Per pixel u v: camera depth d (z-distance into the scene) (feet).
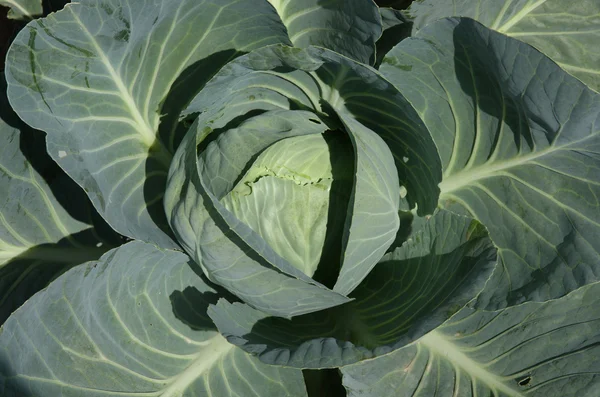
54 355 2.78
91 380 2.81
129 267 2.89
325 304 2.77
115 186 2.94
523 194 2.99
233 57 3.03
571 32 3.35
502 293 2.98
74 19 2.82
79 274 2.82
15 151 3.19
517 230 3.01
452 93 3.00
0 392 2.73
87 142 2.89
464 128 3.04
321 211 2.81
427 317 2.65
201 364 2.93
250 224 2.78
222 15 2.93
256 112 3.03
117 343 2.84
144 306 2.92
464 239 2.81
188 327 2.98
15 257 3.21
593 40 3.35
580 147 2.87
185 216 2.72
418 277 2.94
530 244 2.98
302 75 2.90
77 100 2.89
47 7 3.61
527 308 3.01
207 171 2.84
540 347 2.97
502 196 3.02
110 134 2.96
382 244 2.79
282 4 3.08
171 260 3.00
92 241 3.29
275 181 2.77
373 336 2.90
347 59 2.72
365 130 2.79
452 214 2.88
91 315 2.82
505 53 2.80
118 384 2.83
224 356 2.96
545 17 3.35
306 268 2.84
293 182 2.78
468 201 3.06
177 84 3.02
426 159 2.87
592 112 2.78
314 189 2.80
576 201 2.93
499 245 3.03
